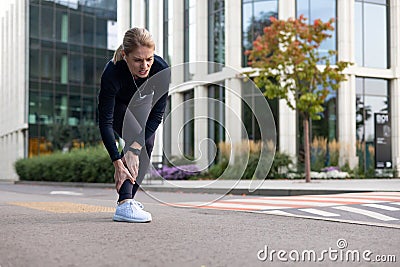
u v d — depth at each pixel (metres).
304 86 16.88
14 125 31.78
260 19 22.19
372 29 23.17
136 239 4.05
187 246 3.74
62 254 3.40
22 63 30.20
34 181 26.89
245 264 3.11
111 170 21.45
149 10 23.06
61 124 30.98
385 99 23.33
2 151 35.12
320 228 5.03
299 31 16.88
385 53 23.36
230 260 3.22
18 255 3.39
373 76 22.83
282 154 20.75
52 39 30.81
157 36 23.91
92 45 31.94
